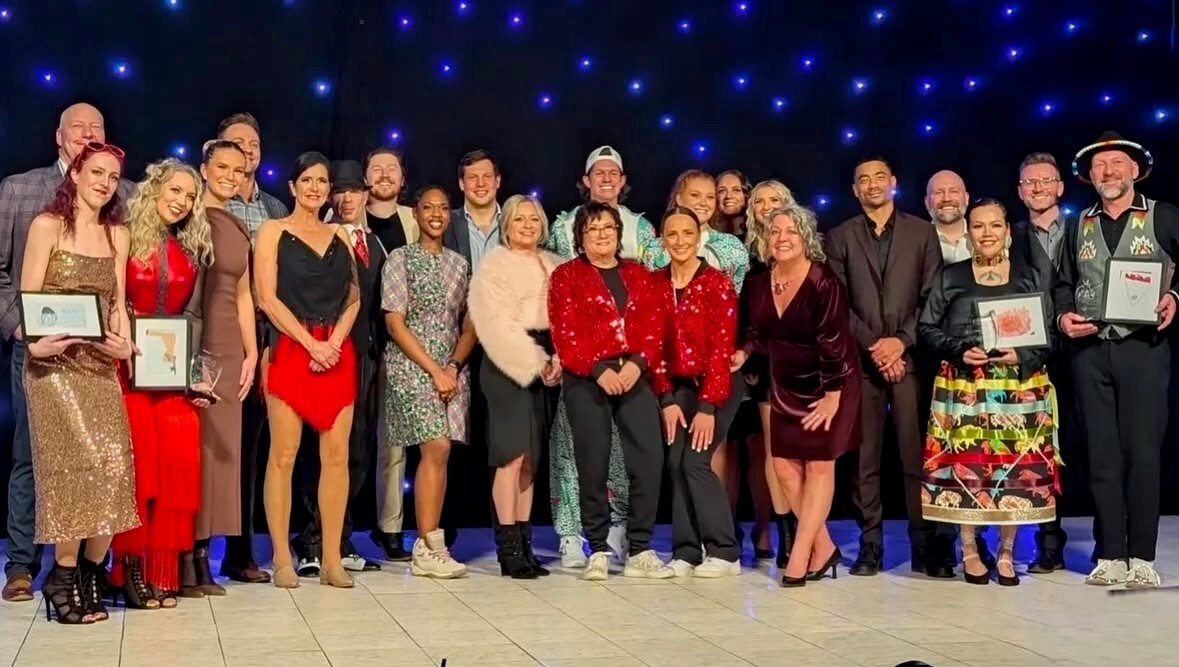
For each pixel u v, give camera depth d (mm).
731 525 5184
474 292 5133
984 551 5285
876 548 5223
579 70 6512
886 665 3662
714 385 5066
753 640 3971
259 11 6191
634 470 5098
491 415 5148
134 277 4398
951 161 6801
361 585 4922
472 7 6402
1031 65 6828
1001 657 3764
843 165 6738
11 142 5906
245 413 5027
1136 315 4883
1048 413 5008
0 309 4703
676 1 6590
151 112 6074
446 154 6398
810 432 4957
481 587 4883
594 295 5027
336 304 4875
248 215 5277
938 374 5109
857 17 6734
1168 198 6844
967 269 5129
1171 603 4578
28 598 4598
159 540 4449
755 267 5441
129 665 3623
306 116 6254
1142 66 6852
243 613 4355
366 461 5328
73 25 5977
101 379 4191
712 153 6629
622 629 4125
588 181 5613
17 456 4723
